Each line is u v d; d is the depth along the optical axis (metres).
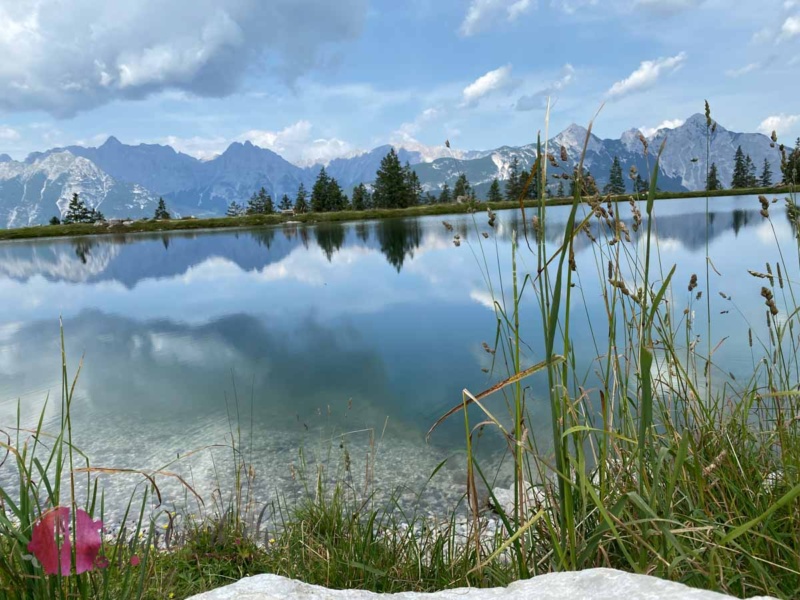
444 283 17.33
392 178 89.12
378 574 2.06
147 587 1.88
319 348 10.00
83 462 5.11
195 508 3.96
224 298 17.52
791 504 1.45
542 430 4.95
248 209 107.12
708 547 1.30
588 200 1.75
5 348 11.54
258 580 1.24
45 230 75.12
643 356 1.15
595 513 1.53
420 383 7.33
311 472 4.62
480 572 1.61
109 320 14.58
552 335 1.21
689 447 1.73
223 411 6.62
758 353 5.99
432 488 4.21
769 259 14.34
